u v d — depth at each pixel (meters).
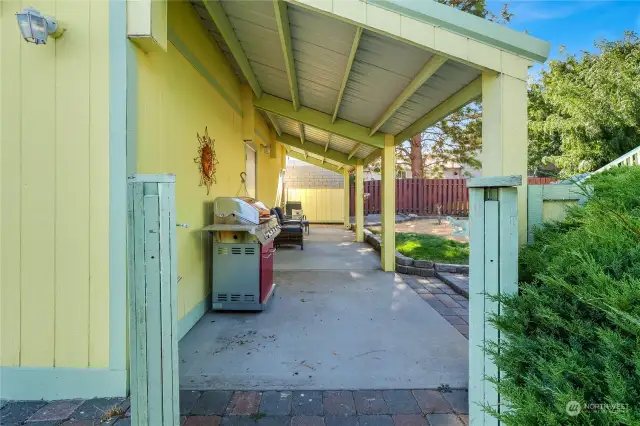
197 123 3.58
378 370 2.46
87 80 2.18
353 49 3.02
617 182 2.29
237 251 3.68
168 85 2.86
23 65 2.20
